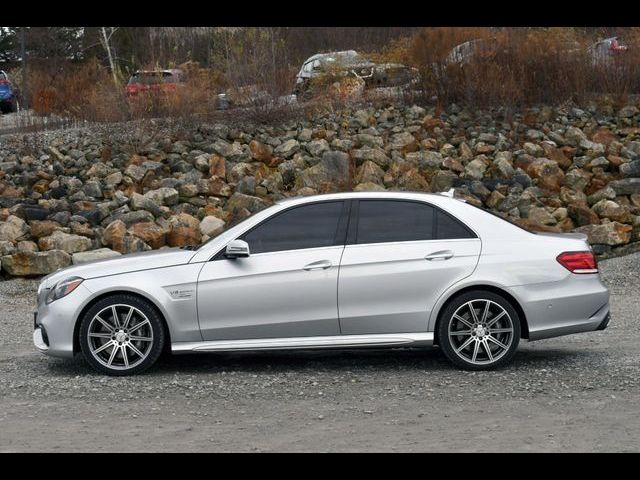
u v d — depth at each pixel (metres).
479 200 19.05
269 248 8.82
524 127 22.36
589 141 21.55
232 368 9.16
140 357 8.74
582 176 19.67
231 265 8.75
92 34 47.94
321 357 9.73
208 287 8.70
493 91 22.88
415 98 23.62
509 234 8.89
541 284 8.75
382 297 8.72
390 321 8.73
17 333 11.88
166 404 7.66
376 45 29.77
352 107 23.19
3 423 7.11
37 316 9.05
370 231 8.85
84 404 7.69
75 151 21.14
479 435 6.59
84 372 9.05
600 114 22.98
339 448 6.28
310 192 19.48
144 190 19.84
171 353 9.15
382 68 24.30
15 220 17.41
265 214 8.93
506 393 7.86
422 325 8.75
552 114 22.84
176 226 17.78
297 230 8.87
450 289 8.70
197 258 8.80
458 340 8.77
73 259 16.09
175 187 19.67
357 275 8.71
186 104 22.50
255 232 8.88
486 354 8.77
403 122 22.52
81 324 8.74
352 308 8.70
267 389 8.16
